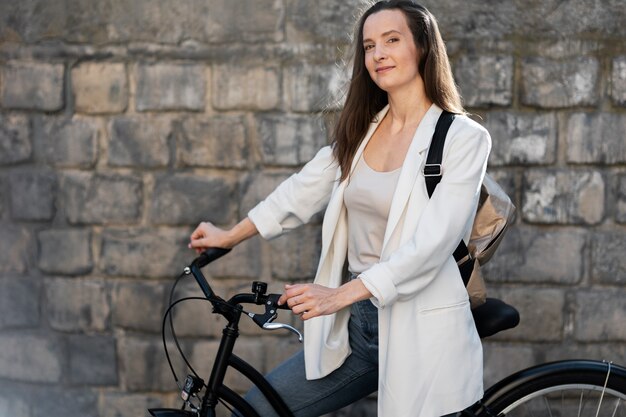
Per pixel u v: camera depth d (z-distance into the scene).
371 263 2.44
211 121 3.62
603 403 3.67
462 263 2.43
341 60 3.55
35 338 3.80
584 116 3.53
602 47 3.52
